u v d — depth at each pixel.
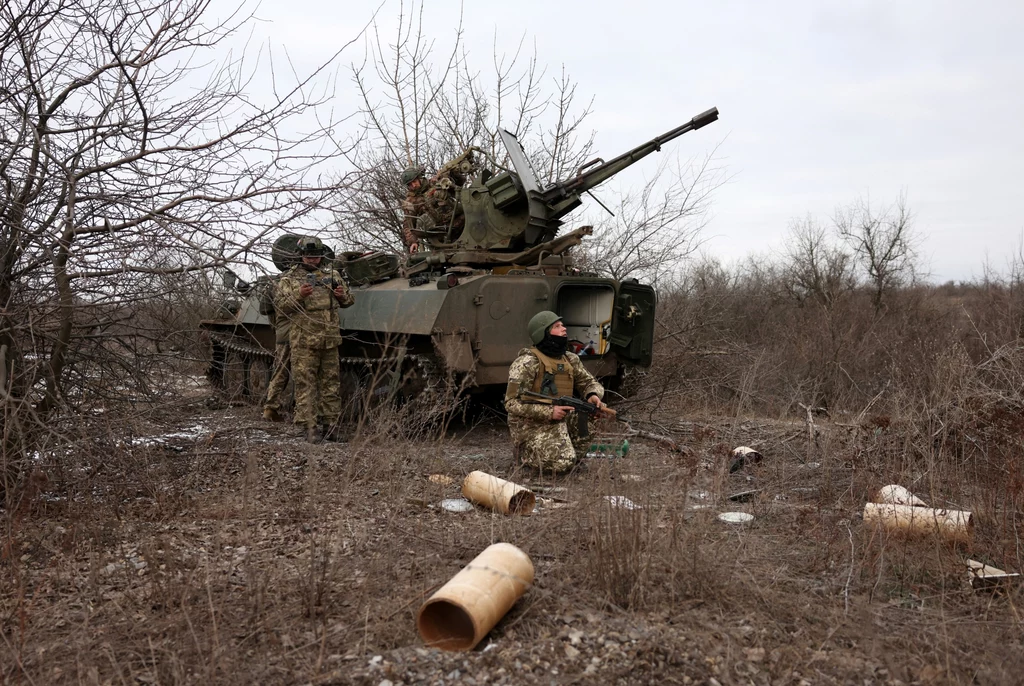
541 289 9.08
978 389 6.61
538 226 9.59
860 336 13.05
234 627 3.60
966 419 6.16
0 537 4.70
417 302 8.70
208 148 4.79
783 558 4.50
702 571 3.96
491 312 8.70
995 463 5.80
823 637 3.55
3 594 4.08
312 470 5.05
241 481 6.13
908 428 6.20
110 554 4.64
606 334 9.82
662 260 13.96
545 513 5.21
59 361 5.44
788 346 13.19
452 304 8.45
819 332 12.91
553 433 6.51
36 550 4.64
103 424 5.61
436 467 6.57
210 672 3.17
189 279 4.90
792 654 3.35
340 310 9.95
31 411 4.98
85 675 3.24
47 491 5.36
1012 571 4.37
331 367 8.57
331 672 3.21
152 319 5.97
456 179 10.91
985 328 10.59
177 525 5.12
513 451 6.77
